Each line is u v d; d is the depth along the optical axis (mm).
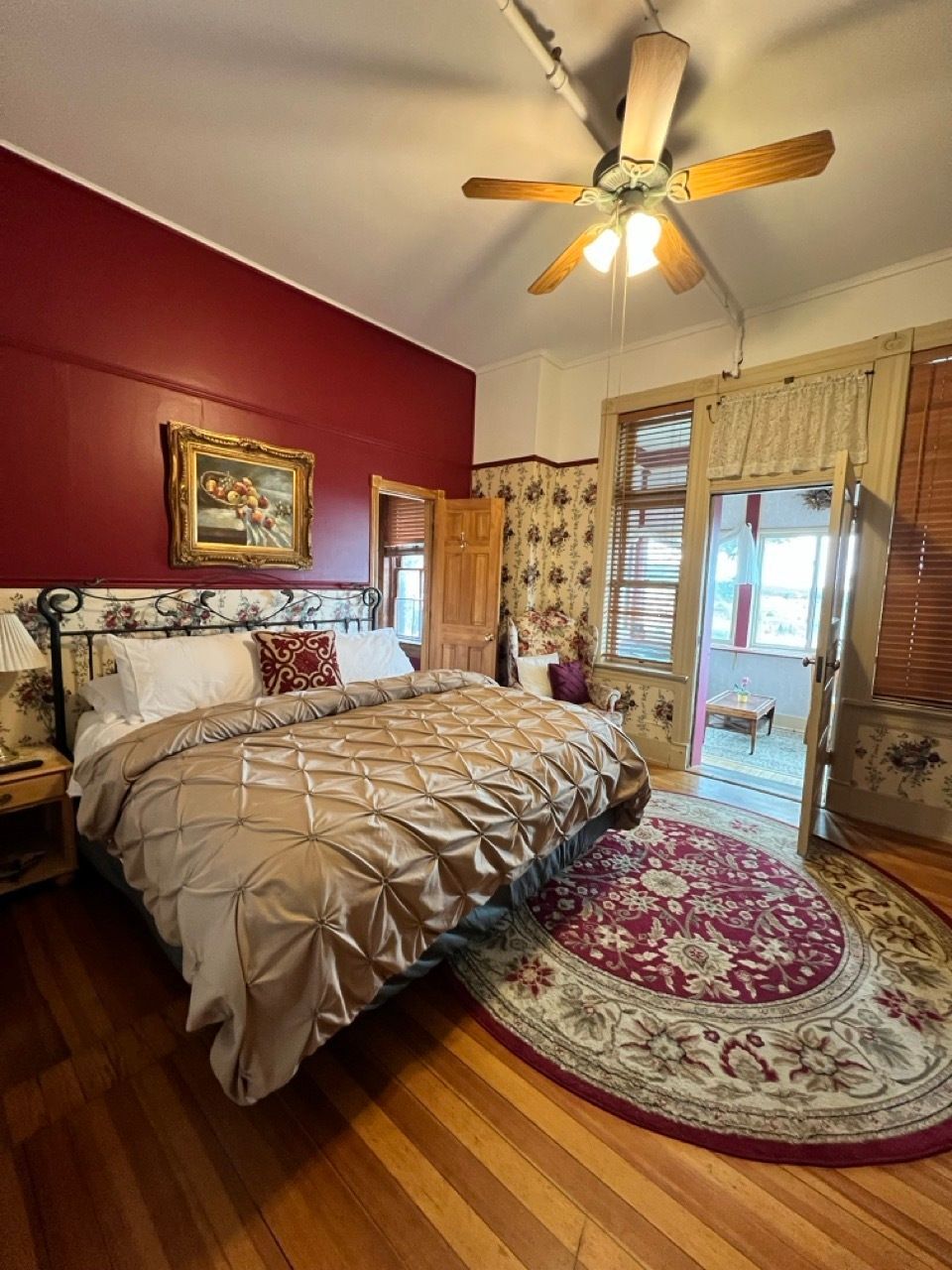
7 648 2111
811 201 2463
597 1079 1469
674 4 1642
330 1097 1396
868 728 3160
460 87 1952
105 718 2359
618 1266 1059
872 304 3064
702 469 3748
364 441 3852
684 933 2092
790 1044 1591
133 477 2760
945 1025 1667
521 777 1916
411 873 1430
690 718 3949
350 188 2488
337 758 1823
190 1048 1529
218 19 1716
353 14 1694
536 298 3404
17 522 2422
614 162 1841
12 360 2365
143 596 2828
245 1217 1121
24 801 2143
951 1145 1305
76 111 2084
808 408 3283
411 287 3334
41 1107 1342
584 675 4008
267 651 2770
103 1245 1065
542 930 2100
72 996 1704
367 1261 1056
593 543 4355
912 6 1611
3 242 2311
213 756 1782
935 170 2258
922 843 2879
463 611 4414
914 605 3002
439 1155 1261
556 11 1676
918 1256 1085
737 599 6254
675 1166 1252
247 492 3168
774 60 1807
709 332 3686
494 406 4570
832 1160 1269
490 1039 1603
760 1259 1075
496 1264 1056
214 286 2979
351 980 1261
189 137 2213
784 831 2980
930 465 2922
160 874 1489
